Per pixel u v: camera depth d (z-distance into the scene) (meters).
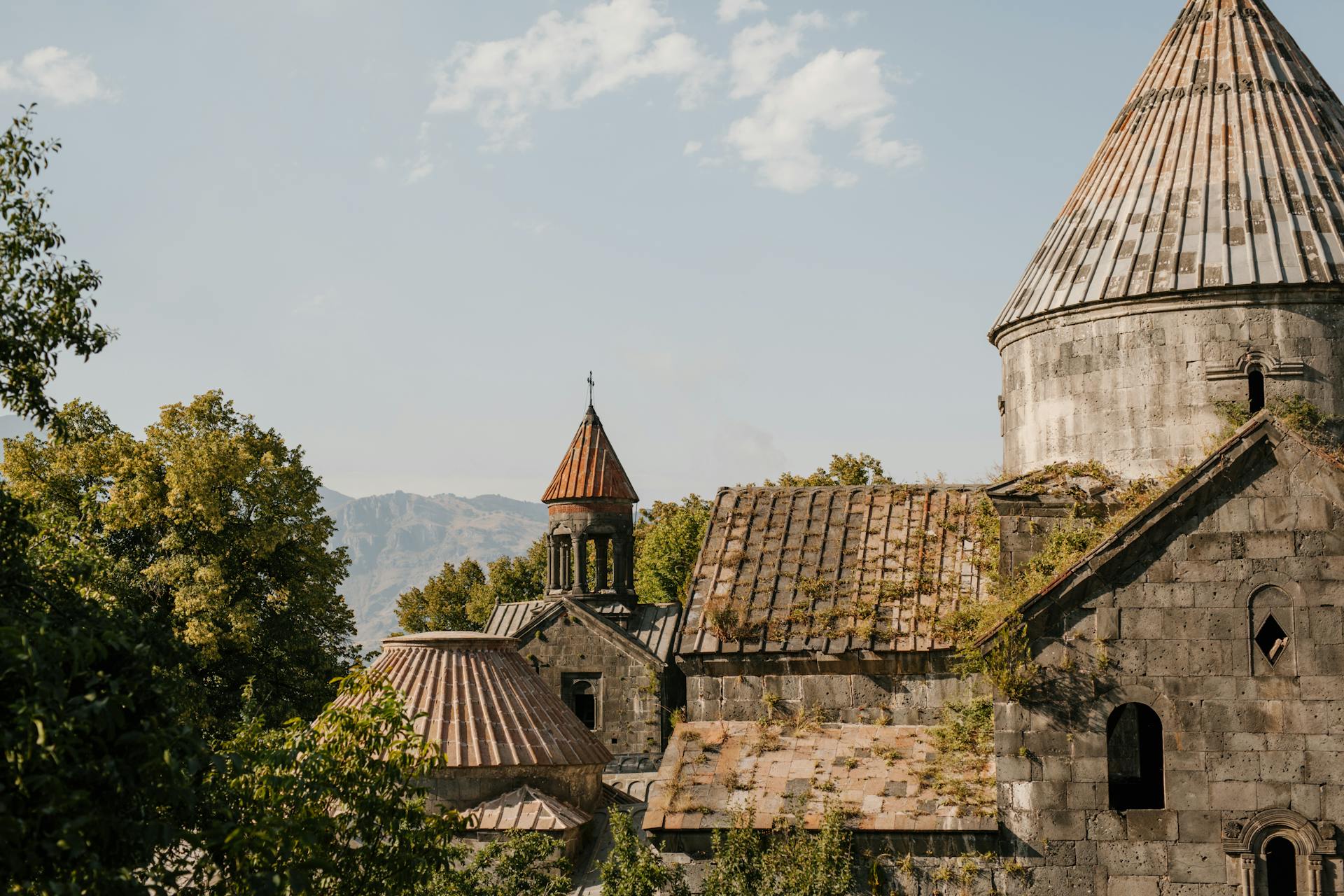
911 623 22.75
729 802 20.92
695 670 23.47
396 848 15.89
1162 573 18.69
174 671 14.36
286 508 46.16
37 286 14.12
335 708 16.50
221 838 13.13
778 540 25.50
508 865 20.73
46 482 44.06
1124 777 22.28
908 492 26.25
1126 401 22.72
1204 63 24.92
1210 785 18.31
